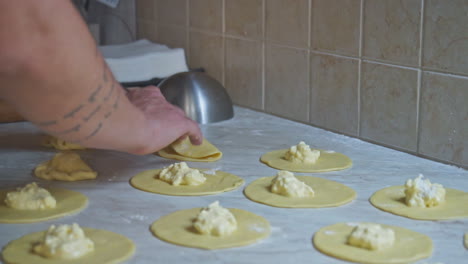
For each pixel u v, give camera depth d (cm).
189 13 188
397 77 134
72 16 84
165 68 182
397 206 104
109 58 174
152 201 108
